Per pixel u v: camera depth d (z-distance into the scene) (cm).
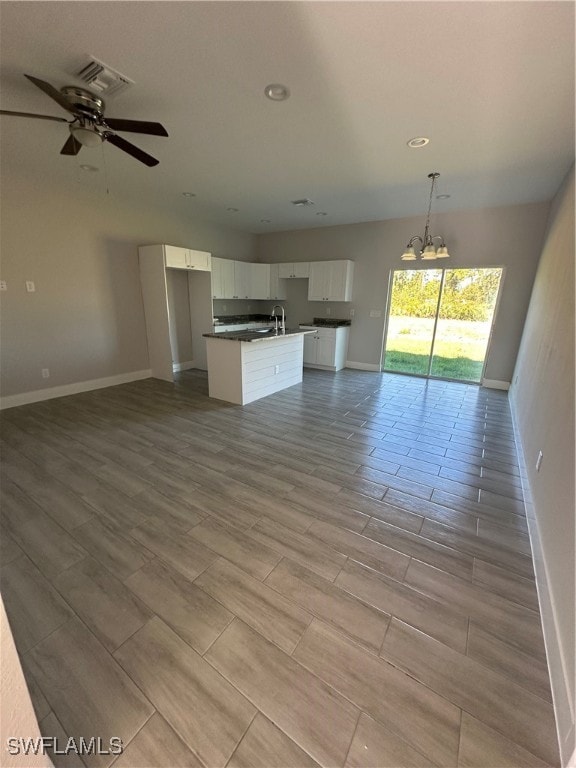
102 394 465
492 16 156
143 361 552
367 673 124
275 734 106
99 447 303
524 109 231
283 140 289
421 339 584
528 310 470
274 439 327
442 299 552
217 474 261
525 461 268
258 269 675
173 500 226
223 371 436
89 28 169
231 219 588
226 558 177
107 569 169
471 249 508
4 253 382
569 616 120
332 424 368
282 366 495
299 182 393
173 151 314
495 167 333
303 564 174
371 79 205
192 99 230
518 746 104
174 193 446
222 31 170
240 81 211
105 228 468
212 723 108
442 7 152
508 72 194
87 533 194
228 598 154
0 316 388
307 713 112
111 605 149
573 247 240
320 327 628
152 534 194
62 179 400
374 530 202
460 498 237
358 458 292
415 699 116
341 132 272
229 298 631
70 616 144
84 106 221
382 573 170
